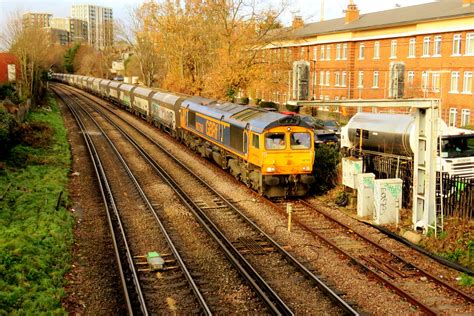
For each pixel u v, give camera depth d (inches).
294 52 2177.7
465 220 577.0
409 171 695.1
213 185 836.0
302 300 420.5
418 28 1695.4
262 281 443.5
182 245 551.2
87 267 488.7
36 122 1424.7
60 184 807.1
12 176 804.6
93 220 643.5
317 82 2276.1
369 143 840.3
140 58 2657.5
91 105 2418.8
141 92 1812.3
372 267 492.7
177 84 1932.8
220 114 923.4
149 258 491.5
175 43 1903.3
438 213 602.5
